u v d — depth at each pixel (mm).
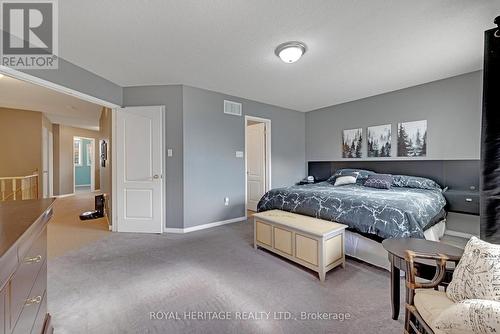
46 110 5496
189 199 3785
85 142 10211
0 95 4172
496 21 1696
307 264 2326
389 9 1944
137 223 3725
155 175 3699
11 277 911
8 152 5375
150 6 1861
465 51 2695
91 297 1934
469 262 1199
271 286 2111
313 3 1859
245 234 3629
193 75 3348
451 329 953
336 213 2615
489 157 1706
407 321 1392
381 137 4305
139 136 3709
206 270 2416
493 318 841
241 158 4492
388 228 2244
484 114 1732
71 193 7941
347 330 1568
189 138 3779
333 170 5105
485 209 1717
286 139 5332
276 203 3279
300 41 2439
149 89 3738
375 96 4383
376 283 2156
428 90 3725
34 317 1212
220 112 4176
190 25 2131
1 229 1042
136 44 2453
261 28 2197
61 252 2887
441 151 3617
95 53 2637
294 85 3805
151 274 2328
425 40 2449
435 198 3002
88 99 3189
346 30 2248
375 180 3680
